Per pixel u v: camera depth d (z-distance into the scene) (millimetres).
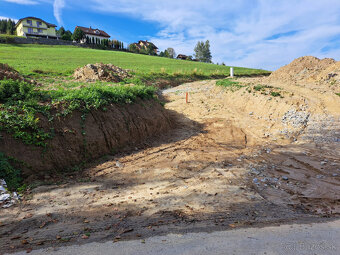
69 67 25594
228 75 37719
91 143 8219
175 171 7688
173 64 44031
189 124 14461
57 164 7109
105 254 3758
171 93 23781
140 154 9219
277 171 7789
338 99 13703
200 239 4195
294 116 13141
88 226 4578
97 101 9164
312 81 18531
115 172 7445
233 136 12141
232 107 17312
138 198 5844
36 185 6172
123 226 4602
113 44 77125
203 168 8016
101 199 5727
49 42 58625
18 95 8164
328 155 8828
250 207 5508
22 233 4301
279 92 15758
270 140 11234
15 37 52656
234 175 7457
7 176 6027
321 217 5113
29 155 6590
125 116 10164
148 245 4004
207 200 5805
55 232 4359
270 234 4379
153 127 11750
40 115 7434
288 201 5879
